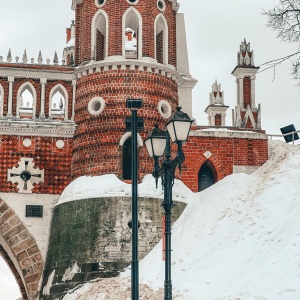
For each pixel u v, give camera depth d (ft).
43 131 140.05
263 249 101.71
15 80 142.10
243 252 103.96
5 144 138.82
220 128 150.10
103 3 140.46
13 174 137.90
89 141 136.26
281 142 153.07
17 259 134.92
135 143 74.59
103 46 144.25
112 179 131.95
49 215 137.80
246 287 91.66
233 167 146.30
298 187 116.06
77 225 129.39
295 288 86.53
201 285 98.48
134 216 71.82
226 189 127.75
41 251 135.85
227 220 118.32
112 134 134.72
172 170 75.51
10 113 140.26
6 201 136.56
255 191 122.42
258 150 148.15
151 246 127.44
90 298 114.01
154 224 128.98
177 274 107.76
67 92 143.02
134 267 70.64
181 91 153.07
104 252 125.49
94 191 130.31
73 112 142.31
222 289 94.27
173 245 120.67
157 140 78.07
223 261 103.76
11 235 135.54
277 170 126.72
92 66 138.41
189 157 144.77
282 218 108.58
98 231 127.03
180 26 159.02
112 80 137.08
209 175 147.43
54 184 139.13
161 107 139.13
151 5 140.67
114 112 135.64
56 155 140.26
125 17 139.13
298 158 128.16
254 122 154.81
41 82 142.41
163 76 140.26
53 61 143.84
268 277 92.12
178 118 72.90
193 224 123.75
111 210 128.26
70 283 126.00
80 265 126.11
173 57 144.66
